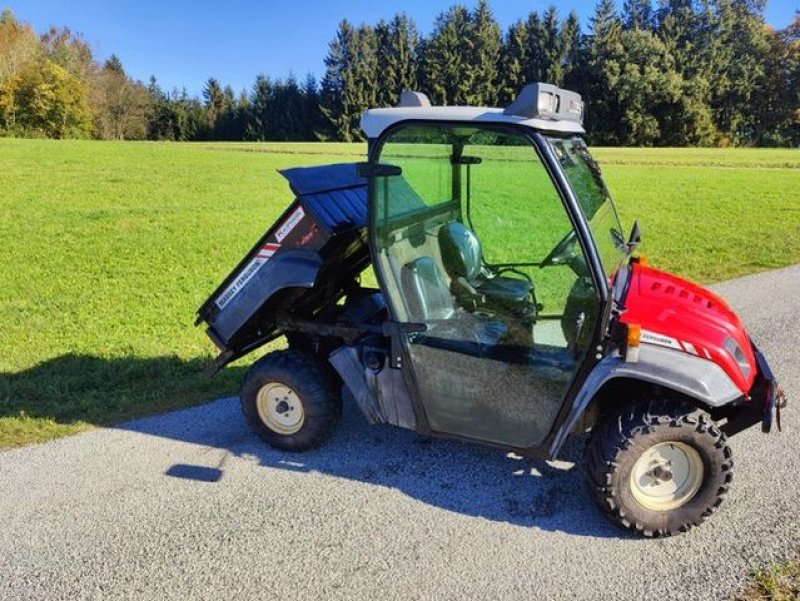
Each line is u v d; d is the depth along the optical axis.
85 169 23.80
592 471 3.16
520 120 2.97
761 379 3.21
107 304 7.52
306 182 3.58
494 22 64.88
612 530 3.28
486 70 63.50
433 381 3.48
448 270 3.47
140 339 6.20
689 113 55.03
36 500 3.56
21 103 53.09
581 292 3.04
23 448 4.12
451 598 2.83
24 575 2.98
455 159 3.39
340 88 66.12
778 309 6.92
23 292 8.09
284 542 3.20
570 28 63.06
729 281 8.16
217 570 3.01
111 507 3.49
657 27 65.81
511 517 3.39
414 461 3.92
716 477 3.10
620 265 3.48
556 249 3.14
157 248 10.91
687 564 3.01
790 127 59.16
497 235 3.44
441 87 64.12
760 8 64.06
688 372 2.95
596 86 58.41
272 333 4.25
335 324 3.87
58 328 6.58
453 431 3.54
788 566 2.97
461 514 3.41
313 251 3.55
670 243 10.69
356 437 4.20
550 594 2.85
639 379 2.98
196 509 3.47
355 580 2.94
